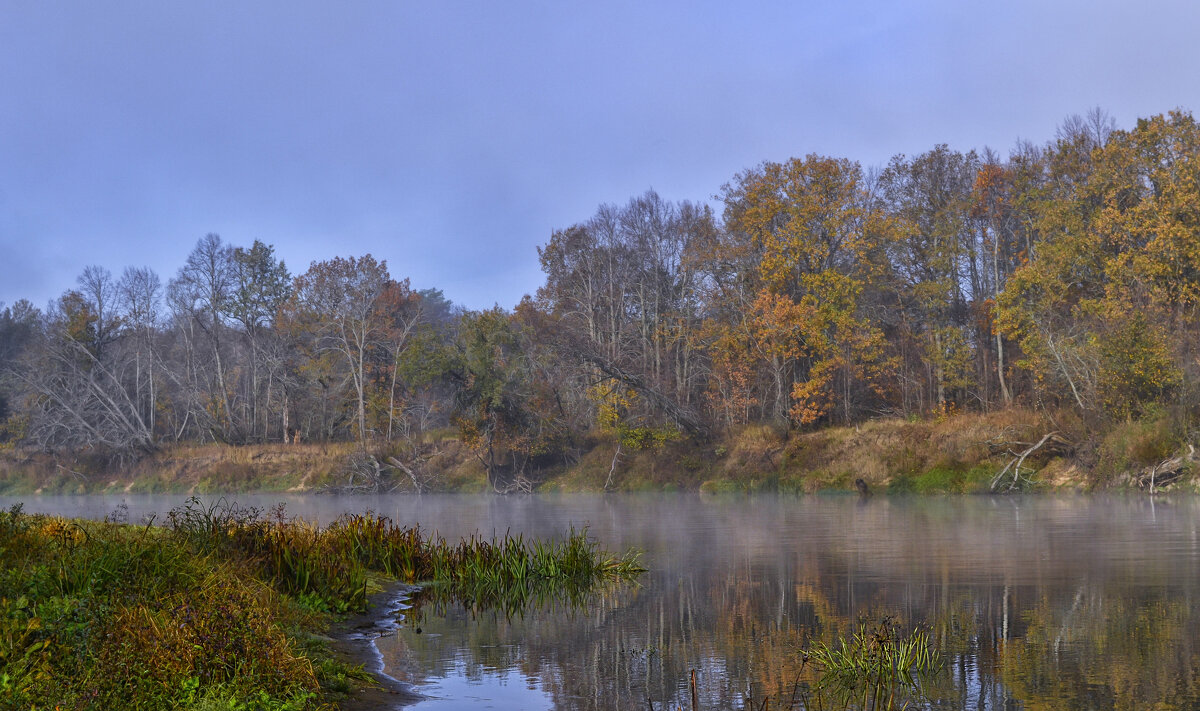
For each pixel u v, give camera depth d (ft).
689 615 45.16
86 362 265.95
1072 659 35.01
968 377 185.37
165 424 283.18
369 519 65.16
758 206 200.54
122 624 26.25
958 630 40.40
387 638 40.11
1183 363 131.34
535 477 199.62
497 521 110.11
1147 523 87.66
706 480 179.32
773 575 58.34
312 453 227.20
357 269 269.64
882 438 162.71
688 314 232.94
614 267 251.39
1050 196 183.93
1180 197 152.76
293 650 30.25
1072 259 163.02
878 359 191.93
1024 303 168.35
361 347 239.50
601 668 34.37
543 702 29.73
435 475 206.59
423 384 209.05
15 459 248.52
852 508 122.93
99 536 39.11
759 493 167.43
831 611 45.42
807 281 188.96
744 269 211.61
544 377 213.25
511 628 42.42
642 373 202.59
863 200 205.05
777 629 41.42
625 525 101.40
